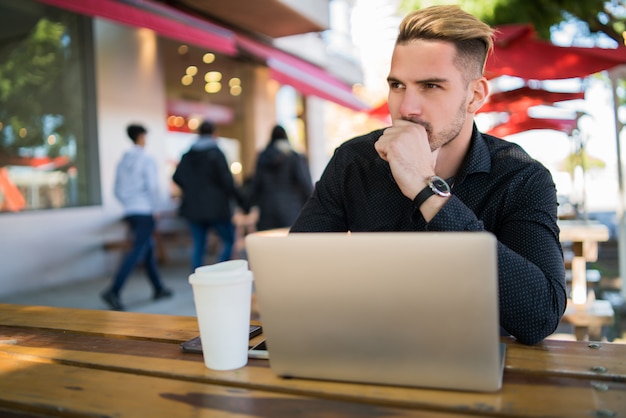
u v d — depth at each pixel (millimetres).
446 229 1150
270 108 12148
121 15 4785
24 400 959
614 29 5008
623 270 4117
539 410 852
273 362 1016
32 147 6426
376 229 1563
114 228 7355
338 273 913
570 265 4211
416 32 1287
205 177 5578
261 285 974
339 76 13797
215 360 1072
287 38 11055
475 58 1313
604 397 897
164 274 7020
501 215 1431
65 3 4234
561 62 3502
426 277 867
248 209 5770
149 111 8281
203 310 1064
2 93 6109
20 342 1340
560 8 4781
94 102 7250
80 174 7039
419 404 885
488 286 845
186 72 11617
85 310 1671
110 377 1073
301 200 5660
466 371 907
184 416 877
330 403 914
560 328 3531
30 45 6457
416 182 1189
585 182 5105
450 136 1321
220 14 8414
